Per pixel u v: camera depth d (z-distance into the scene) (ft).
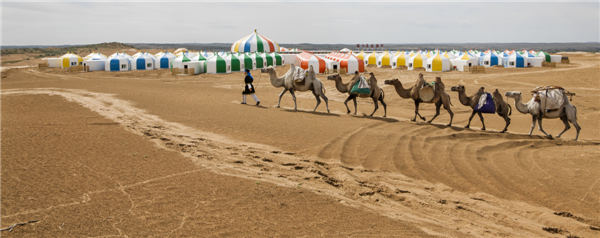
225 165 29.55
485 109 49.52
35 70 210.59
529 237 20.49
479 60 226.38
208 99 74.02
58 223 17.53
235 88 116.57
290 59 234.38
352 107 72.08
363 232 18.57
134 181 24.11
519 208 25.36
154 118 49.98
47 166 26.17
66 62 224.94
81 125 42.04
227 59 191.93
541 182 30.32
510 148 41.11
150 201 20.89
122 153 30.83
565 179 30.99
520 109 48.60
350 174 30.01
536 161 35.96
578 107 79.10
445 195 26.99
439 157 35.94
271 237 17.39
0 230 16.42
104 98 68.95
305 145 38.34
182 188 23.22
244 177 26.43
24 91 80.12
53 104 59.62
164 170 26.86
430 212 23.29
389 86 115.55
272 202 21.79
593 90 104.12
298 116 56.03
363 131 45.57
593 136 51.57
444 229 20.13
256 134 42.45
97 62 207.62
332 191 25.20
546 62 220.02
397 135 43.91
